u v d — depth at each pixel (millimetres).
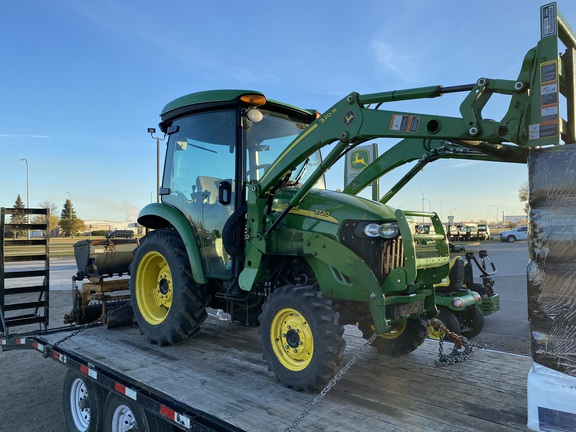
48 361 6531
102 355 3834
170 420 2771
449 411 2635
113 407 3549
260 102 3744
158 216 4406
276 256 3549
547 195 2027
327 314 2924
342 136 3014
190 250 3938
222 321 5145
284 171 3326
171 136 4555
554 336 2006
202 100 3930
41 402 5031
